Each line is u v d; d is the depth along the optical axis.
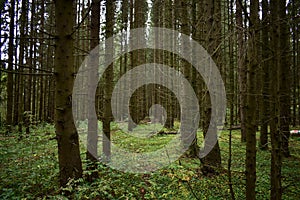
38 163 6.09
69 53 3.59
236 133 13.95
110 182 4.74
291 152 8.28
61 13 3.54
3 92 16.78
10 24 11.60
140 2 16.17
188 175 5.77
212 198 4.77
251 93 2.88
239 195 4.83
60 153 3.71
